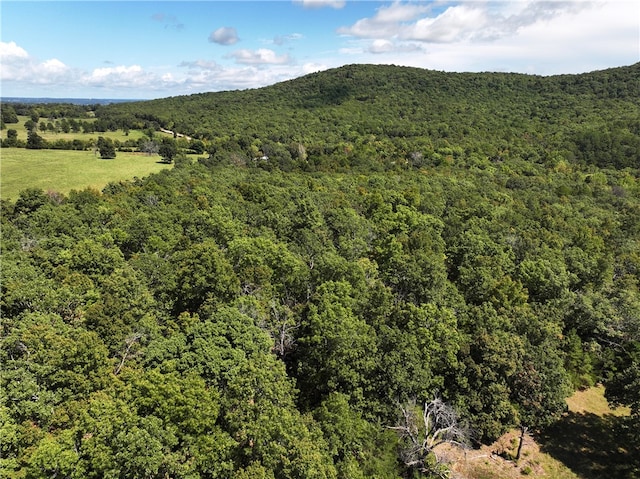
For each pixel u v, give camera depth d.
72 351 28.30
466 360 36.03
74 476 22.06
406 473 31.45
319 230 62.12
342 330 33.38
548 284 50.44
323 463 25.45
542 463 34.81
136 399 24.75
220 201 74.75
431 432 33.75
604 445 36.84
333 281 41.66
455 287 48.50
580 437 37.78
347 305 37.53
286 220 65.88
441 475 31.17
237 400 27.30
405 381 33.50
